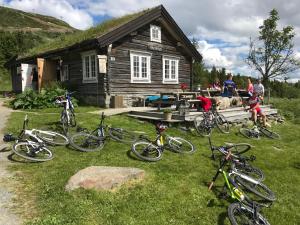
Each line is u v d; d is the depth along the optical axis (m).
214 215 3.27
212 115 7.15
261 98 9.79
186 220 3.12
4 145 5.02
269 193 3.86
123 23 10.15
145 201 3.37
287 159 5.48
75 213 2.98
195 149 5.48
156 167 4.43
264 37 15.70
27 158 4.29
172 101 8.49
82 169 3.77
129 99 10.44
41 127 6.21
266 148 6.16
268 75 16.00
